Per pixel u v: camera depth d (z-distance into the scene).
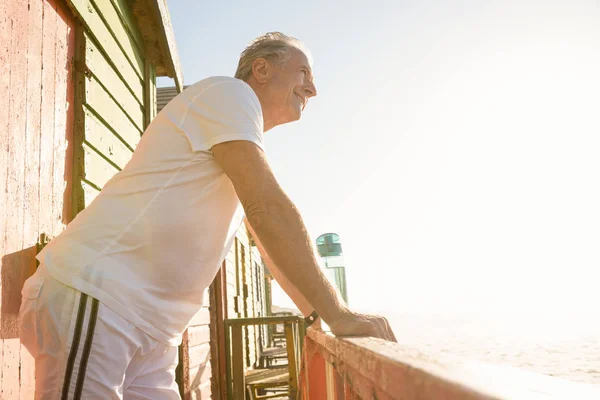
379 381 0.46
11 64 1.72
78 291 1.12
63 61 2.25
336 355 0.80
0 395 1.52
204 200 1.25
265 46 1.54
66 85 2.28
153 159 1.24
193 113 1.25
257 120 1.26
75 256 1.16
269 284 24.00
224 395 6.06
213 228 1.28
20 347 1.68
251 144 1.18
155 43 3.90
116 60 3.04
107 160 2.83
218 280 6.41
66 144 2.23
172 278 1.23
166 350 1.29
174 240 1.22
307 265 1.04
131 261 1.19
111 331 1.12
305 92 1.59
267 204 1.09
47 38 2.08
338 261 4.71
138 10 3.51
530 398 0.23
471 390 0.24
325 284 1.02
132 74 3.49
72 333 1.10
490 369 0.32
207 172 1.24
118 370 1.14
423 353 0.44
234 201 1.34
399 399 0.38
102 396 1.11
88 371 1.11
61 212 2.14
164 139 1.26
